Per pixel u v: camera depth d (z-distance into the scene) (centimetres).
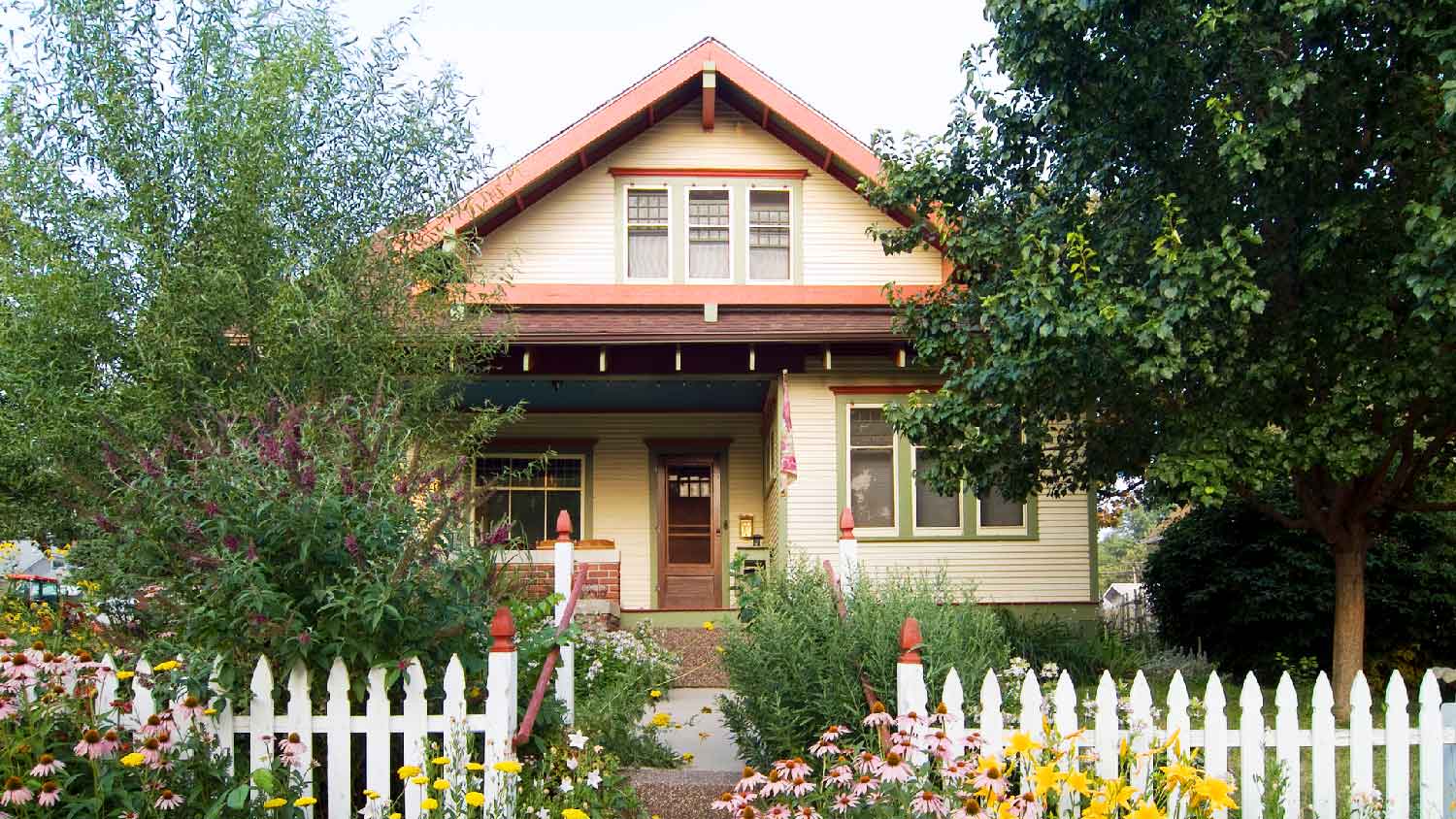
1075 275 923
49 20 980
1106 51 906
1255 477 886
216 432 771
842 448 1420
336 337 960
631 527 1681
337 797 434
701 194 1580
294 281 981
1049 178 1045
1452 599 1179
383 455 517
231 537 427
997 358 943
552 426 1692
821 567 757
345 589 435
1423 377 845
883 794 424
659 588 1680
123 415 891
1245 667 1249
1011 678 646
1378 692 1159
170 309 948
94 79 1005
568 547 768
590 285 1527
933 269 1553
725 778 617
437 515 499
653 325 1399
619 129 1559
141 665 438
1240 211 928
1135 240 928
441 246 1122
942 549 1410
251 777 411
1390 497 991
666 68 1518
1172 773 393
